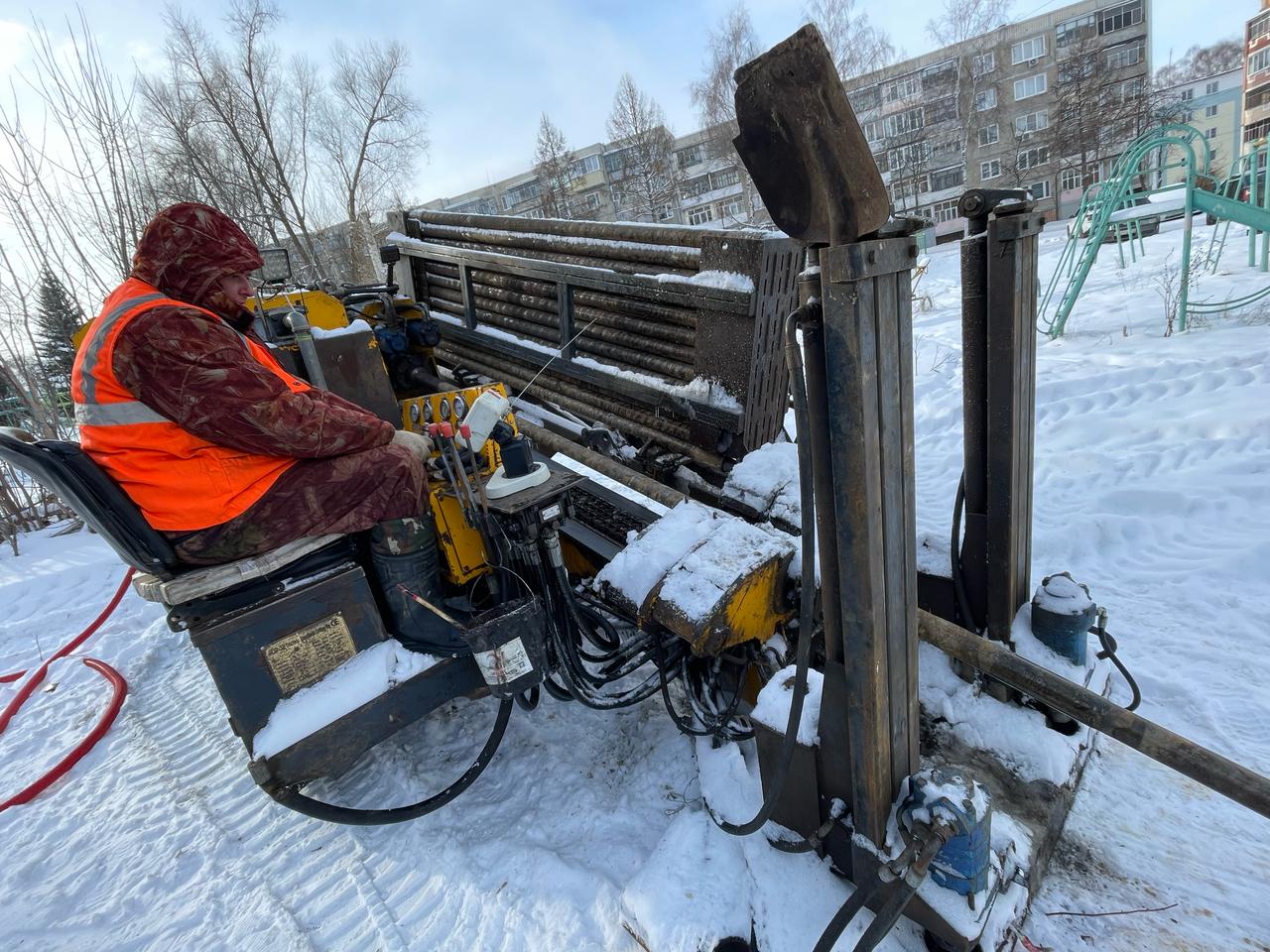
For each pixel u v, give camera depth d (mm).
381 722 2002
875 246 1103
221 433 1741
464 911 1917
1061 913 1711
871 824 1450
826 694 1491
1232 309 6582
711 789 1959
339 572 2023
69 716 3453
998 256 1737
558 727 2643
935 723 1992
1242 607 2734
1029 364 1858
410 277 5289
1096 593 3021
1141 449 4199
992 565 1968
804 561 1381
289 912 2021
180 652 4023
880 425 1212
